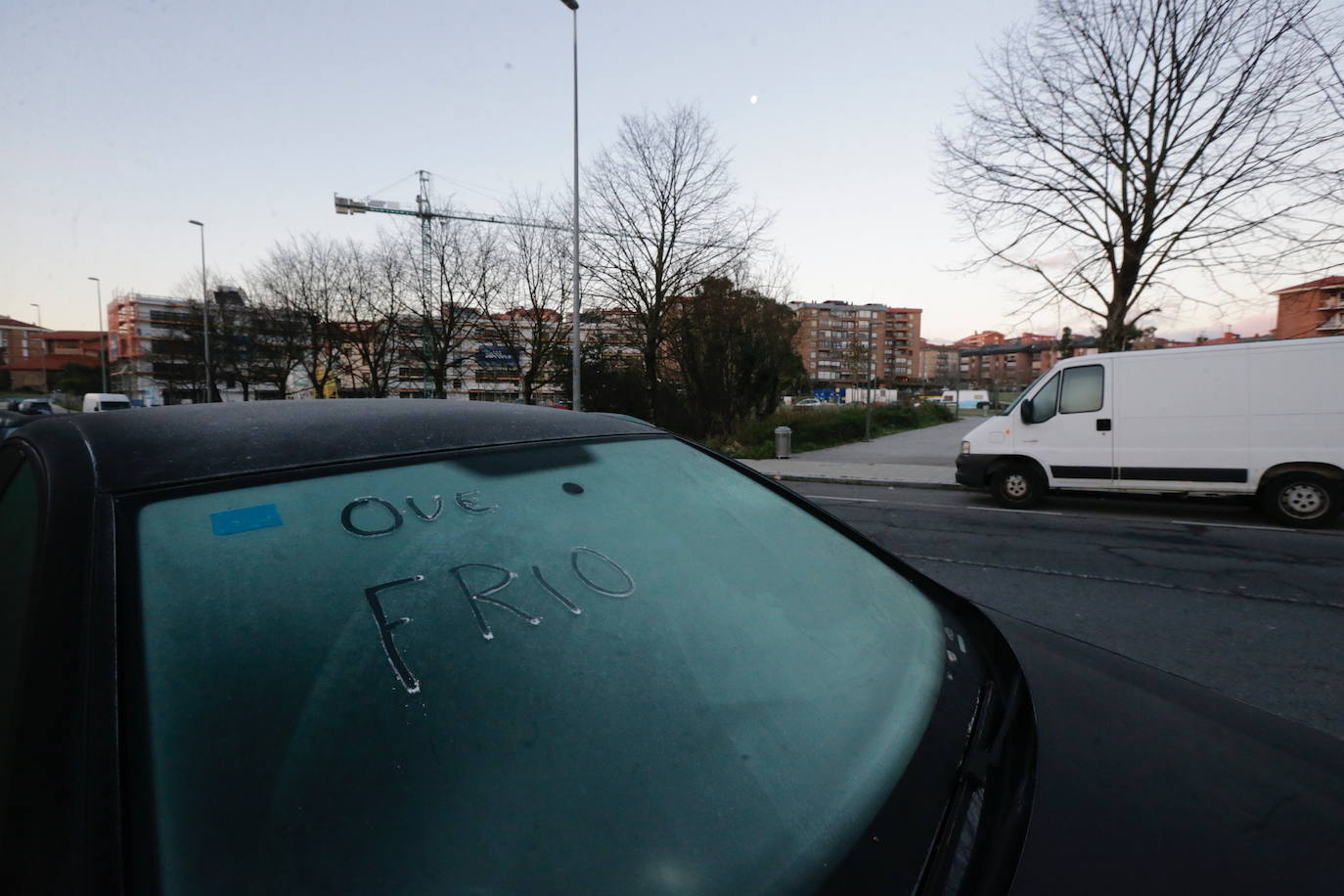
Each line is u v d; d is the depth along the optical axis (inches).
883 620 56.4
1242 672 143.3
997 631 60.6
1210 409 314.2
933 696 48.4
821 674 46.8
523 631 40.9
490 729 34.8
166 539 38.6
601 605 45.1
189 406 59.6
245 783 29.8
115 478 41.7
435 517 46.9
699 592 50.7
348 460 49.4
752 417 888.3
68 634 33.0
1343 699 129.6
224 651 34.3
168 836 27.4
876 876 32.7
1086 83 475.2
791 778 37.5
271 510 42.7
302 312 1408.7
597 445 65.2
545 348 1109.1
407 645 37.4
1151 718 51.4
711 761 37.1
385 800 30.5
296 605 37.5
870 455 710.5
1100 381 338.6
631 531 54.3
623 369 943.7
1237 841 39.0
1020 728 47.4
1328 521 292.4
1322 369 294.2
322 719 32.8
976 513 350.0
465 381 1409.9
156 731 30.5
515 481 54.1
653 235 898.1
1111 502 379.2
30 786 28.3
